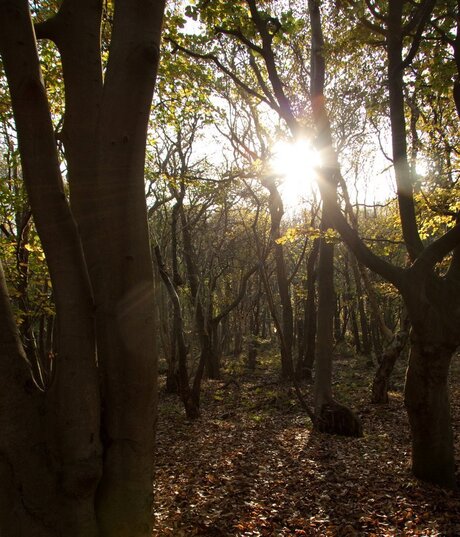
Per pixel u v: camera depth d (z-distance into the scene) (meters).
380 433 10.90
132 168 3.17
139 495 3.23
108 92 3.18
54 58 8.62
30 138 2.98
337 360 28.78
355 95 10.98
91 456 3.05
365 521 5.88
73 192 3.53
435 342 6.77
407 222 7.44
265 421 13.10
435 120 10.39
